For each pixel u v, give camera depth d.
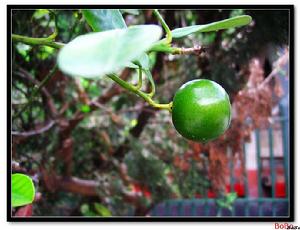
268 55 0.39
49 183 0.40
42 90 0.39
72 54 0.09
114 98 0.53
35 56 0.38
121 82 0.18
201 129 0.17
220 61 0.40
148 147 0.49
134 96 0.48
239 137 0.44
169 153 0.48
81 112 0.43
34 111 0.42
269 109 0.43
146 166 0.46
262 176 0.76
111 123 0.50
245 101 0.43
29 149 0.41
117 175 0.48
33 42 0.18
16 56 0.37
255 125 0.44
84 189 0.44
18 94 0.40
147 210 0.48
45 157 0.41
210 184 0.47
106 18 0.18
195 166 0.47
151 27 0.11
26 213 0.32
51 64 0.39
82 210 0.47
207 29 0.16
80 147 0.48
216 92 0.17
